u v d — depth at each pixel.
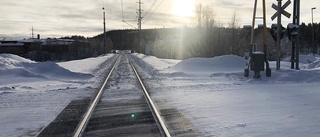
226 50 52.09
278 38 16.22
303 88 11.62
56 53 82.56
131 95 11.15
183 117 7.59
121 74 19.81
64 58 79.94
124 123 7.21
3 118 7.98
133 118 7.65
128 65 30.08
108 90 12.47
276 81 14.11
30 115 8.27
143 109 8.66
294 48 17.03
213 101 9.50
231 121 7.02
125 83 14.77
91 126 7.01
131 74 19.64
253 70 15.14
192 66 20.27
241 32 53.31
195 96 10.57
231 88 12.40
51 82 15.85
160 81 15.27
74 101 10.15
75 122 7.39
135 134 6.36
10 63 19.20
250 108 8.30
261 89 11.80
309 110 7.78
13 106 9.52
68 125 7.13
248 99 9.66
